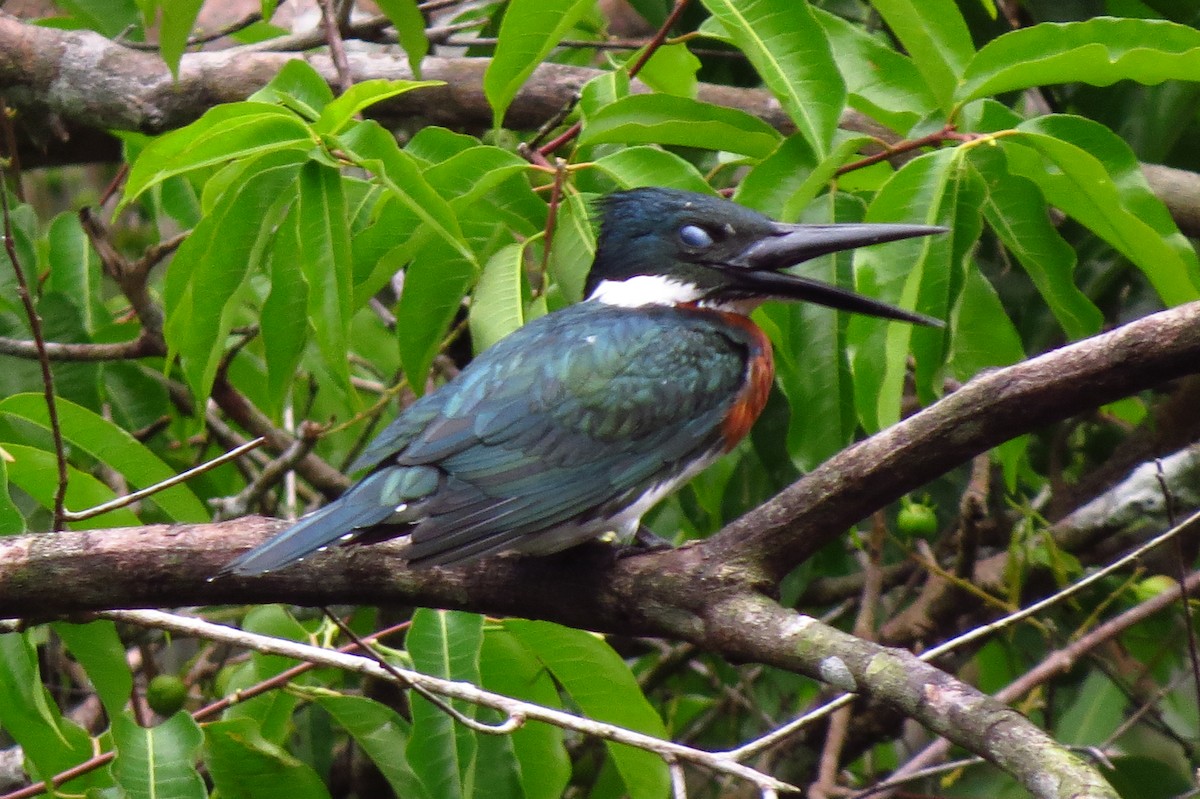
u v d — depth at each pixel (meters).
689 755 5.64
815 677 5.38
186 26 7.70
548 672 7.77
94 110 10.38
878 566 9.73
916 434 5.59
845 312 7.71
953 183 6.74
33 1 13.74
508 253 7.44
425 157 7.64
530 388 6.98
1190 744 9.95
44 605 6.39
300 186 6.79
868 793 8.85
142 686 11.16
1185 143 10.12
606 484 6.96
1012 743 4.59
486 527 6.50
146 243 14.05
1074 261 7.04
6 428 8.55
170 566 6.36
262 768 7.48
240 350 10.74
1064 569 9.29
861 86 7.90
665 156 7.50
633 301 7.90
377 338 10.99
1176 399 10.28
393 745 7.79
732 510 9.74
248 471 11.80
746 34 7.05
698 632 5.89
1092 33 6.79
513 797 7.59
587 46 10.43
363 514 6.31
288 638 8.20
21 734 6.71
